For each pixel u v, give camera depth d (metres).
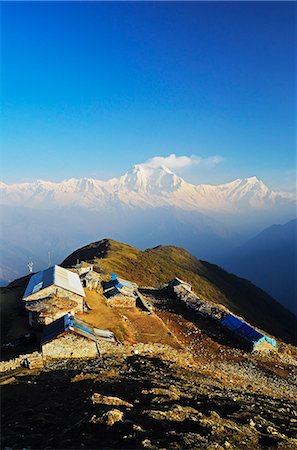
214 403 24.64
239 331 60.69
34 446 17.66
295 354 64.94
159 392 24.78
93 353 38.19
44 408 23.17
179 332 60.34
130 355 40.09
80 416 20.59
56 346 37.06
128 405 21.86
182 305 76.12
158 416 19.66
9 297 68.31
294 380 47.50
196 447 16.48
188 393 26.56
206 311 70.19
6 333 50.09
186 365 40.47
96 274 75.31
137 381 28.23
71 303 51.00
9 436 18.89
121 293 63.72
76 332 37.78
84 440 17.36
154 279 128.12
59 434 18.61
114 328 49.22
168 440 17.16
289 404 30.14
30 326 51.22
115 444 16.86
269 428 20.20
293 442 18.78
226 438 18.05
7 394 26.81
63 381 29.03
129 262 148.62
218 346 56.84
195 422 19.44
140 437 17.22
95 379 28.34
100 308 57.72
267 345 57.47
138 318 59.62
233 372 45.84
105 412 19.28
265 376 47.19
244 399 27.88
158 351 44.47
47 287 52.84
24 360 35.50
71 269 79.25
